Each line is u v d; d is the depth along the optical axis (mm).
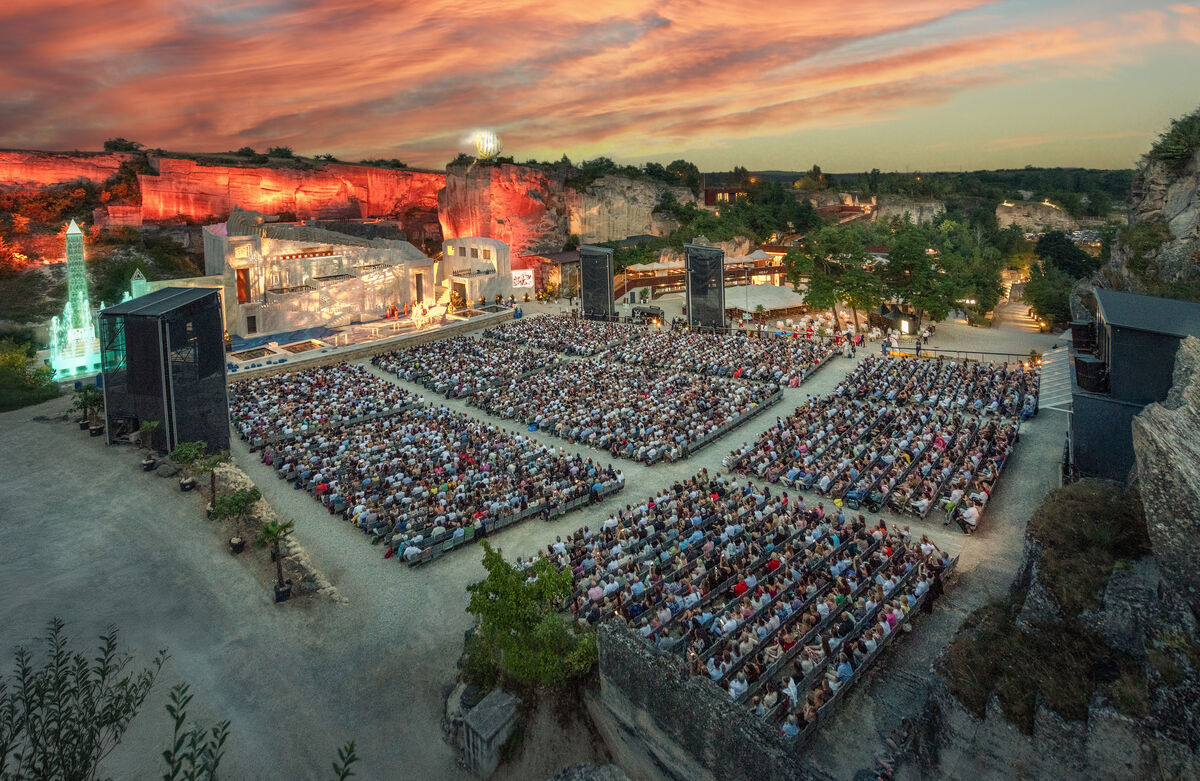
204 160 125062
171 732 20000
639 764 18250
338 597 27281
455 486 34719
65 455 40188
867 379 52062
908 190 192500
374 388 53781
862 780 18125
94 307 84188
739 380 56438
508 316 86688
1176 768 12836
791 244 129750
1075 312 66562
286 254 75312
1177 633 13492
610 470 37281
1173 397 18469
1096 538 17828
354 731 20750
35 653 22750
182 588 27453
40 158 113500
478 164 119312
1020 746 15070
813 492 35375
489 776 19047
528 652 19781
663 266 100500
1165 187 54656
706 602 25297
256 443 42719
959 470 34500
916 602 24906
